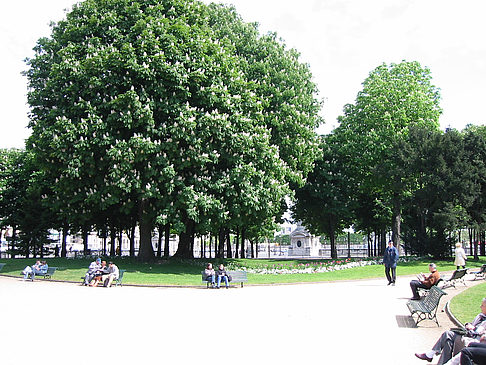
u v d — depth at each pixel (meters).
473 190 35.31
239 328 10.74
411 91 40.88
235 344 9.09
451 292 18.14
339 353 8.40
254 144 27.89
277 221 48.47
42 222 45.59
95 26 27.92
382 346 8.98
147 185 25.89
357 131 41.50
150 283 21.77
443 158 36.25
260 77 33.16
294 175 33.75
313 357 8.10
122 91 26.64
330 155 43.72
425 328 10.84
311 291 18.94
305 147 34.06
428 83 43.16
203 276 20.70
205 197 26.28
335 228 52.38
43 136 26.02
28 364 7.52
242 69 32.59
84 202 28.16
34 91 30.47
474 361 6.77
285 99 33.06
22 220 46.25
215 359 7.93
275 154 29.95
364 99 41.12
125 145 24.97
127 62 24.98
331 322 11.58
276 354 8.30
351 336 9.90
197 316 12.45
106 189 26.11
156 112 26.52
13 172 47.78
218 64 28.16
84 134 25.39
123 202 29.16
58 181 27.25
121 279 21.52
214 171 28.14
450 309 13.14
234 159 27.17
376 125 40.09
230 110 27.09
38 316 12.29
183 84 26.80
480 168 37.44
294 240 75.81
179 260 33.84
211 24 35.50
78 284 21.91
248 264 34.38
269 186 29.59
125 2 28.33
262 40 35.50
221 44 30.06
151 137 26.25
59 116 26.83
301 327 10.90
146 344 9.04
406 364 7.70
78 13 29.27
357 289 19.55
